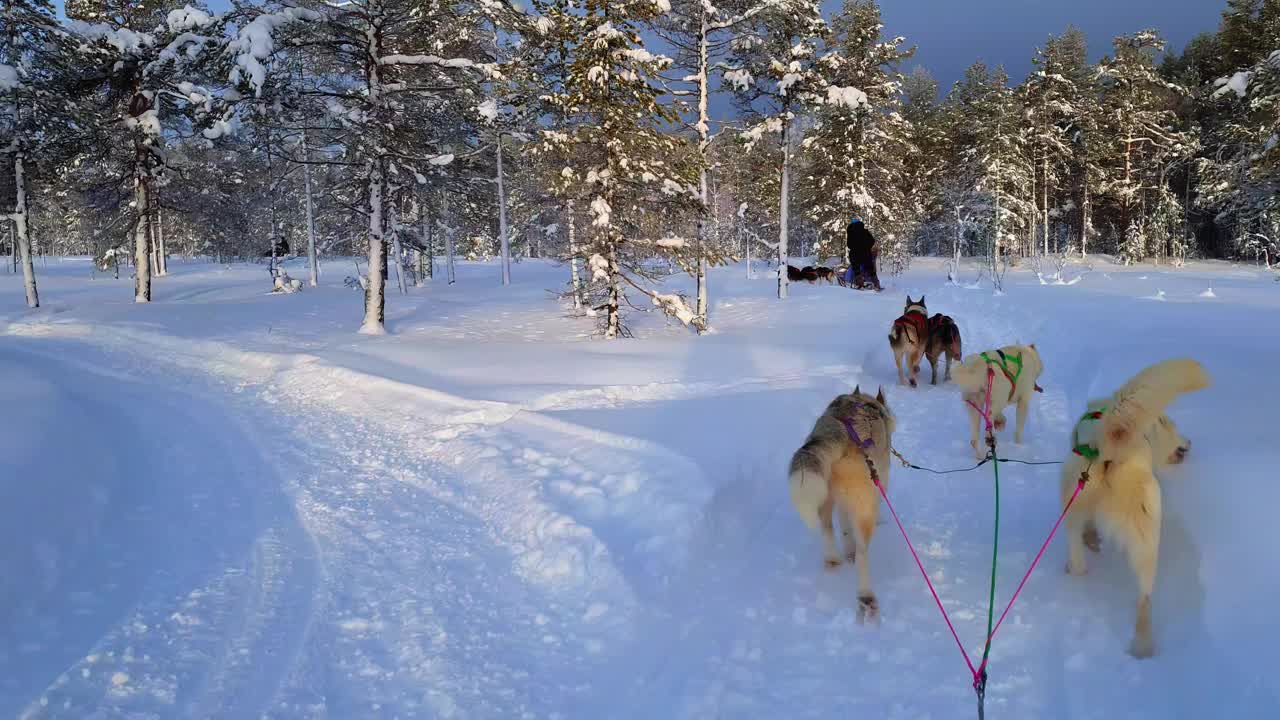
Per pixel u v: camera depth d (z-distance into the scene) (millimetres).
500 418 9766
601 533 5707
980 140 46938
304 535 6336
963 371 7574
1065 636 4164
